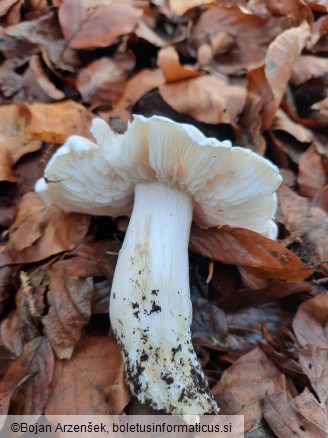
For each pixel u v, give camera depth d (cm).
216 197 17
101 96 24
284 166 25
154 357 15
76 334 16
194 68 27
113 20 26
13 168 22
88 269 18
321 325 17
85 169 17
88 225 20
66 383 15
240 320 18
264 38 27
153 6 28
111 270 19
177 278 16
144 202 17
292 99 27
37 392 15
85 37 26
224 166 15
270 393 15
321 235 21
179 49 27
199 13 28
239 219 19
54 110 22
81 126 22
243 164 15
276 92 24
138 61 27
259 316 18
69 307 16
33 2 30
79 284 17
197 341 17
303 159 24
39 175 22
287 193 22
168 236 16
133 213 17
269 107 24
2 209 21
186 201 17
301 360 16
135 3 28
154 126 13
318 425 14
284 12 31
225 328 18
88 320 16
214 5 28
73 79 25
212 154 14
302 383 16
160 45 27
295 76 27
